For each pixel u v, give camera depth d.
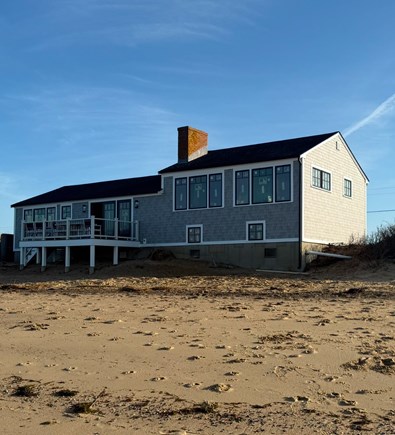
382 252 25.61
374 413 5.80
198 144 32.41
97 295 18.19
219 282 22.03
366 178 32.91
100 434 5.39
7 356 8.72
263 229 27.27
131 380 7.23
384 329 10.27
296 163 26.48
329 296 16.27
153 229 31.28
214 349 8.80
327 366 7.62
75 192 37.41
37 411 6.11
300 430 5.36
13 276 30.12
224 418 5.74
